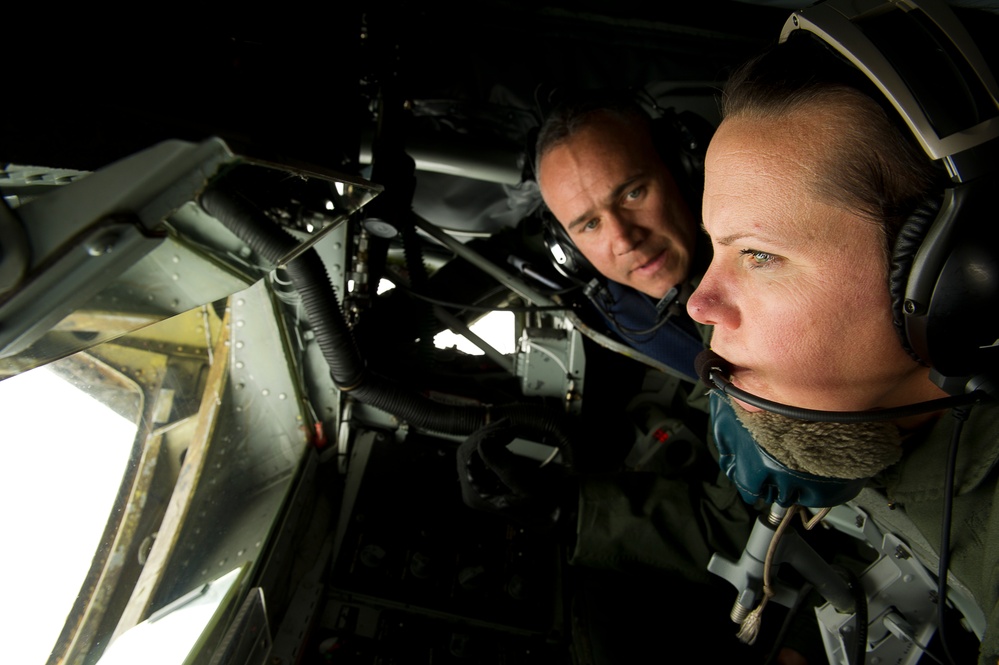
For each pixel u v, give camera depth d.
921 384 0.72
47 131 0.58
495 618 1.46
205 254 0.59
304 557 1.49
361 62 1.39
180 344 1.14
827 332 0.63
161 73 0.75
